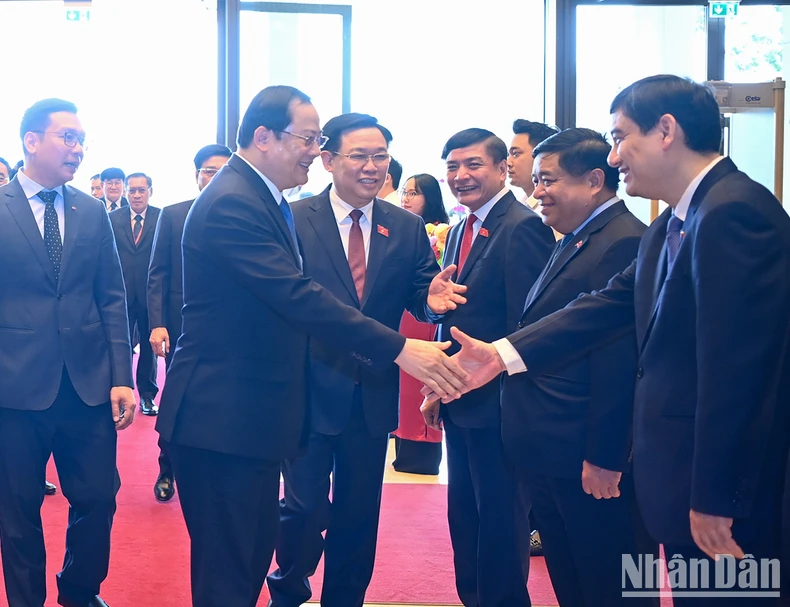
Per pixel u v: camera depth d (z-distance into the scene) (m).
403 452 4.86
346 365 2.56
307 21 6.61
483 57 6.75
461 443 2.71
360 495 2.61
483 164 2.67
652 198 1.85
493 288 2.63
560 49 6.46
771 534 1.63
